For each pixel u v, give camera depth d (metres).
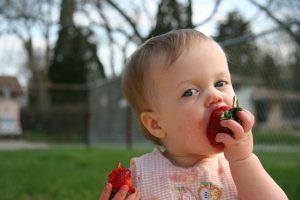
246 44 6.48
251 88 6.66
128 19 15.65
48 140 18.33
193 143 1.49
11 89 18.38
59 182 4.58
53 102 20.58
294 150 6.53
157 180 1.60
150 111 1.62
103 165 6.19
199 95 1.48
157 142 1.68
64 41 24.27
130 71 1.68
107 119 13.02
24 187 4.31
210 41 1.56
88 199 3.62
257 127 6.65
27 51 24.61
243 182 1.40
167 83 1.53
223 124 1.39
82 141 16.28
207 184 1.54
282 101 6.80
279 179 3.94
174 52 1.52
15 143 17.11
